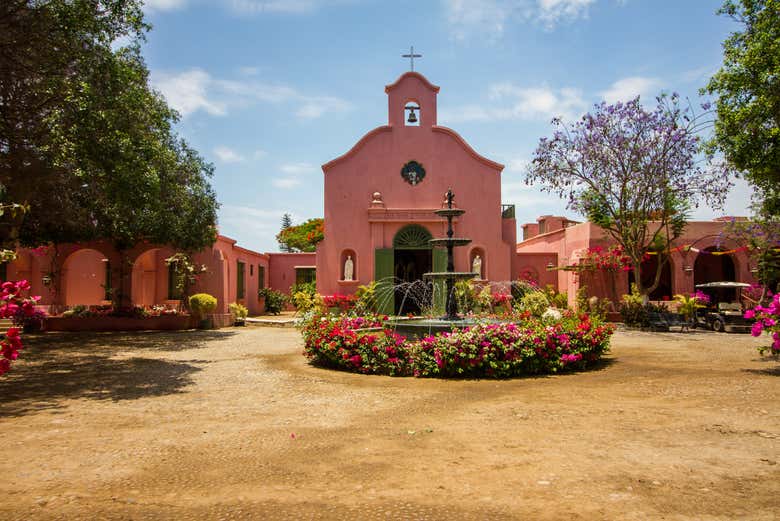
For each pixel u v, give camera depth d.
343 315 11.62
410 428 5.39
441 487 3.69
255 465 4.20
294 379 8.56
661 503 3.36
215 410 6.32
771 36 11.00
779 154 11.00
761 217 18.33
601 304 20.44
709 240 21.84
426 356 8.80
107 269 21.81
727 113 11.71
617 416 5.82
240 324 20.59
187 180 17.48
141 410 6.33
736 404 6.38
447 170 21.05
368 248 20.70
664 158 17.41
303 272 29.83
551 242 26.42
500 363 8.55
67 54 9.66
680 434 5.04
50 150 10.21
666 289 25.95
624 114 17.70
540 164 18.83
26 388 7.81
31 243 16.98
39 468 4.13
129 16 10.07
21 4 8.90
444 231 20.73
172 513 3.26
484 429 5.31
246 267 25.02
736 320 17.05
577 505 3.34
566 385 7.86
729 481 3.76
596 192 18.64
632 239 18.92
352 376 8.85
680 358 10.79
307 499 3.48
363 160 21.00
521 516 3.19
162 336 16.16
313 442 4.88
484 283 20.48
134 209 13.05
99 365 10.18
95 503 3.42
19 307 5.83
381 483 3.78
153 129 13.89
